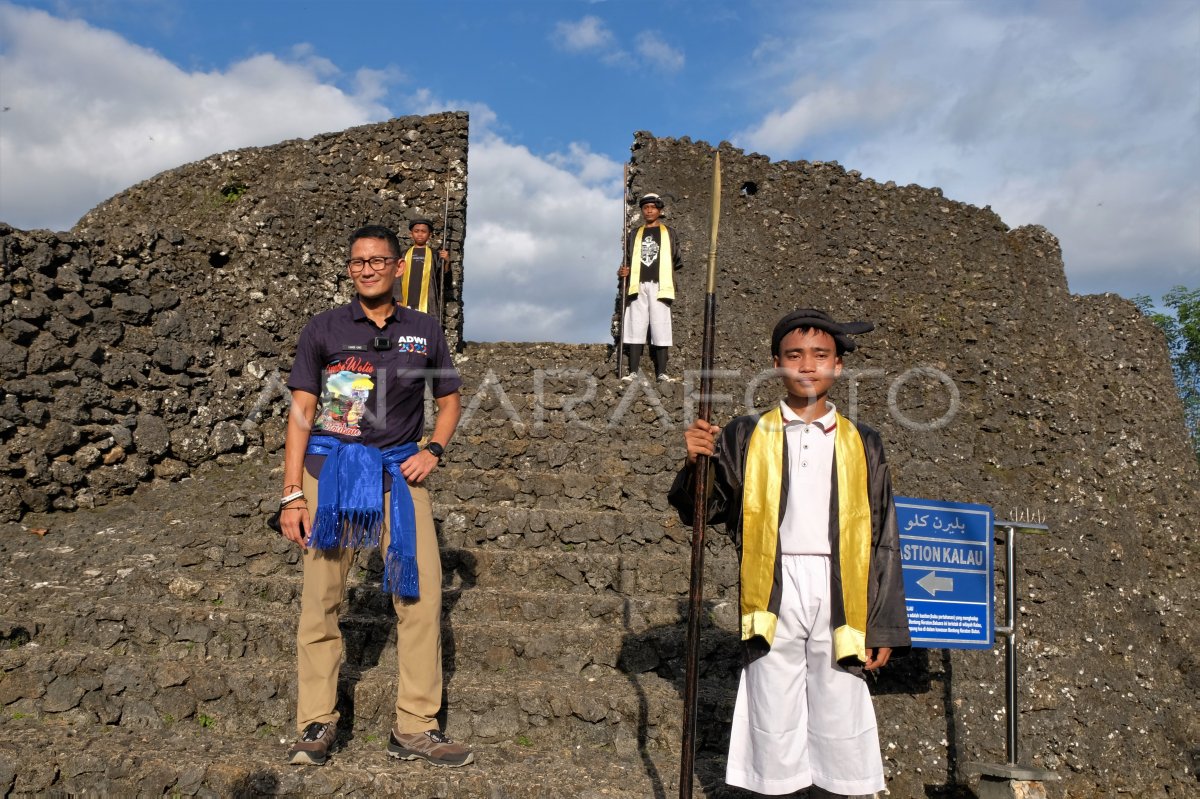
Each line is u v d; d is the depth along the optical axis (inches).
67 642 162.9
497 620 178.5
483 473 237.3
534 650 166.7
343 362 135.7
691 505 121.4
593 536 208.4
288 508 131.5
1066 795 172.2
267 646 163.3
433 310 338.0
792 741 111.1
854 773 108.8
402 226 392.5
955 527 154.5
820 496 114.0
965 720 169.6
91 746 138.3
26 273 226.2
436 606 137.5
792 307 352.5
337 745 142.7
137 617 164.4
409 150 410.6
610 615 178.5
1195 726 194.7
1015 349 326.0
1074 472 274.1
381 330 137.5
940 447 276.4
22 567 185.3
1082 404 300.7
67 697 150.5
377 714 148.2
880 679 171.8
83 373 229.5
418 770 133.7
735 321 346.3
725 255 361.7
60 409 222.2
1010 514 229.6
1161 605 235.9
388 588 133.1
